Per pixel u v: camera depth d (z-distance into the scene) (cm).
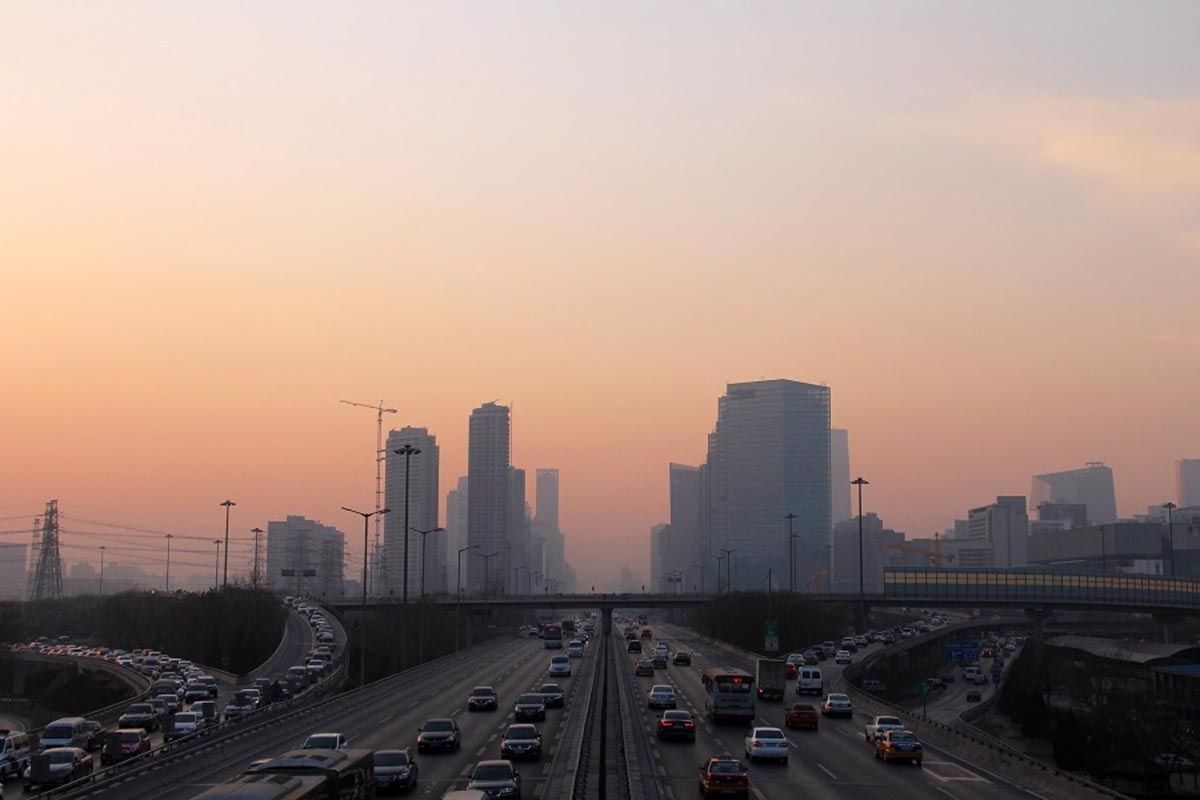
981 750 6650
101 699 14862
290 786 3519
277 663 15938
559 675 13025
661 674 13588
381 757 5219
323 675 13912
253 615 18662
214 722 8831
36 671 17212
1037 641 19038
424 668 13238
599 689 11012
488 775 4784
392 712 9112
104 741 7288
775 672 10781
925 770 6234
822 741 7606
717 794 5100
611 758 6444
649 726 8175
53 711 14312
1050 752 11344
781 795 5312
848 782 5744
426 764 6116
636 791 5256
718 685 8506
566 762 6228
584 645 18600
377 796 5069
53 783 6091
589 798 4938
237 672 17588
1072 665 14438
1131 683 13362
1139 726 10262
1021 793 5425
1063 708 13312
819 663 16862
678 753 6762
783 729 8319
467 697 10462
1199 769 9631
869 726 7638
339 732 7650
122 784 5141
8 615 18788
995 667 18475
